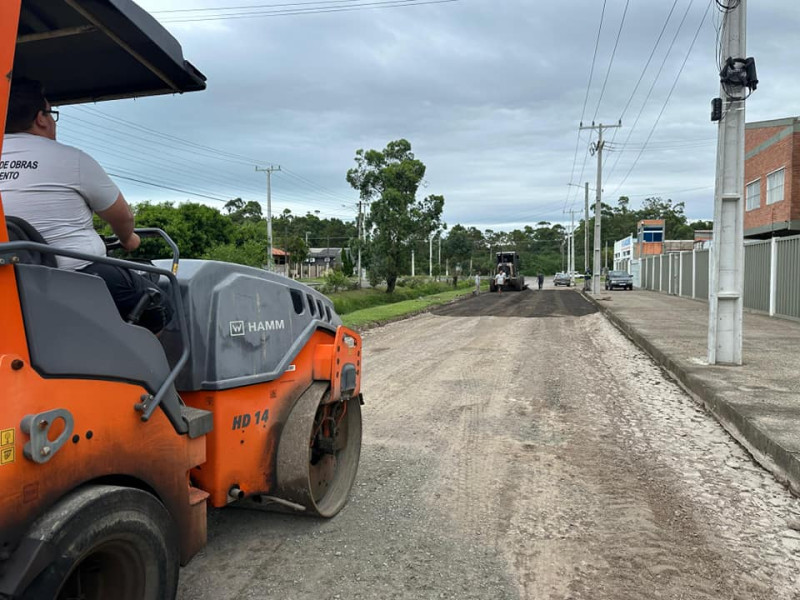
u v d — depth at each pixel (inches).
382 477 209.8
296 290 167.0
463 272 3511.3
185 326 119.6
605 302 1107.9
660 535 166.6
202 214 1378.0
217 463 132.3
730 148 390.3
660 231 2377.0
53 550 80.0
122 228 120.7
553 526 171.5
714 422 287.1
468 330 701.3
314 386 167.0
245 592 134.6
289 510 163.8
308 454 154.9
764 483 207.6
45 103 111.3
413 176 1412.4
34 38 117.0
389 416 295.1
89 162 110.4
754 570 148.5
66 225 105.8
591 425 279.4
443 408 311.1
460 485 202.8
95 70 132.8
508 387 363.9
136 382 100.9
